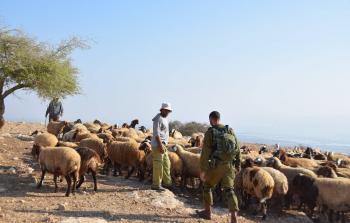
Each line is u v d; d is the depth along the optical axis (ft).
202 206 41.37
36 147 50.93
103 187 44.37
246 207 43.09
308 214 43.88
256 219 39.91
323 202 42.70
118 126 96.17
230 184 33.76
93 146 51.78
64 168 39.34
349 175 53.62
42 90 66.80
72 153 39.78
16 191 39.93
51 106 87.76
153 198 40.65
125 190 43.55
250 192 41.27
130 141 52.95
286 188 42.63
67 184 44.14
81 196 39.96
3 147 63.77
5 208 33.86
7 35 63.62
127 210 36.55
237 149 33.91
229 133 33.71
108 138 59.36
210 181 34.47
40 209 34.45
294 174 46.75
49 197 38.73
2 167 49.32
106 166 52.60
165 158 45.11
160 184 43.80
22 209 33.99
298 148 126.72
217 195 45.60
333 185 42.37
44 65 65.57
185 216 36.50
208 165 33.40
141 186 45.98
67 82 69.51
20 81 66.23
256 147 120.88
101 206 36.94
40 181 41.96
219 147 33.14
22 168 49.26
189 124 173.17
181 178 49.21
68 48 69.62
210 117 34.12
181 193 45.73
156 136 43.14
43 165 41.11
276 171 43.14
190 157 48.49
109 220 33.24
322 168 49.70
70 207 35.81
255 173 40.73
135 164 48.88
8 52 63.82
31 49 65.26
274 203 45.60
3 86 66.28
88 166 41.98
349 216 46.60
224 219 37.17
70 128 77.71
